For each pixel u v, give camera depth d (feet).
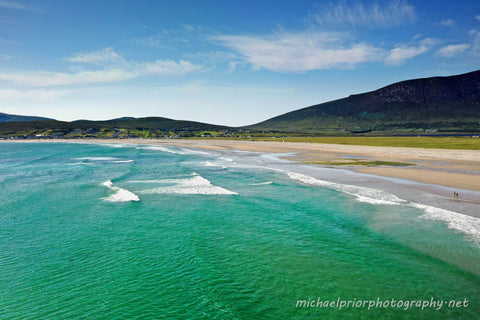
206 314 39.24
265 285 46.32
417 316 38.50
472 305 40.42
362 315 38.96
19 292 44.42
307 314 39.27
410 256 54.54
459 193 97.86
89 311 40.06
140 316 38.96
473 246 57.62
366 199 92.79
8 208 87.25
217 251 58.29
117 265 52.70
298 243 61.62
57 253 57.36
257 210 84.58
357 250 57.67
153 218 78.43
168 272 50.26
